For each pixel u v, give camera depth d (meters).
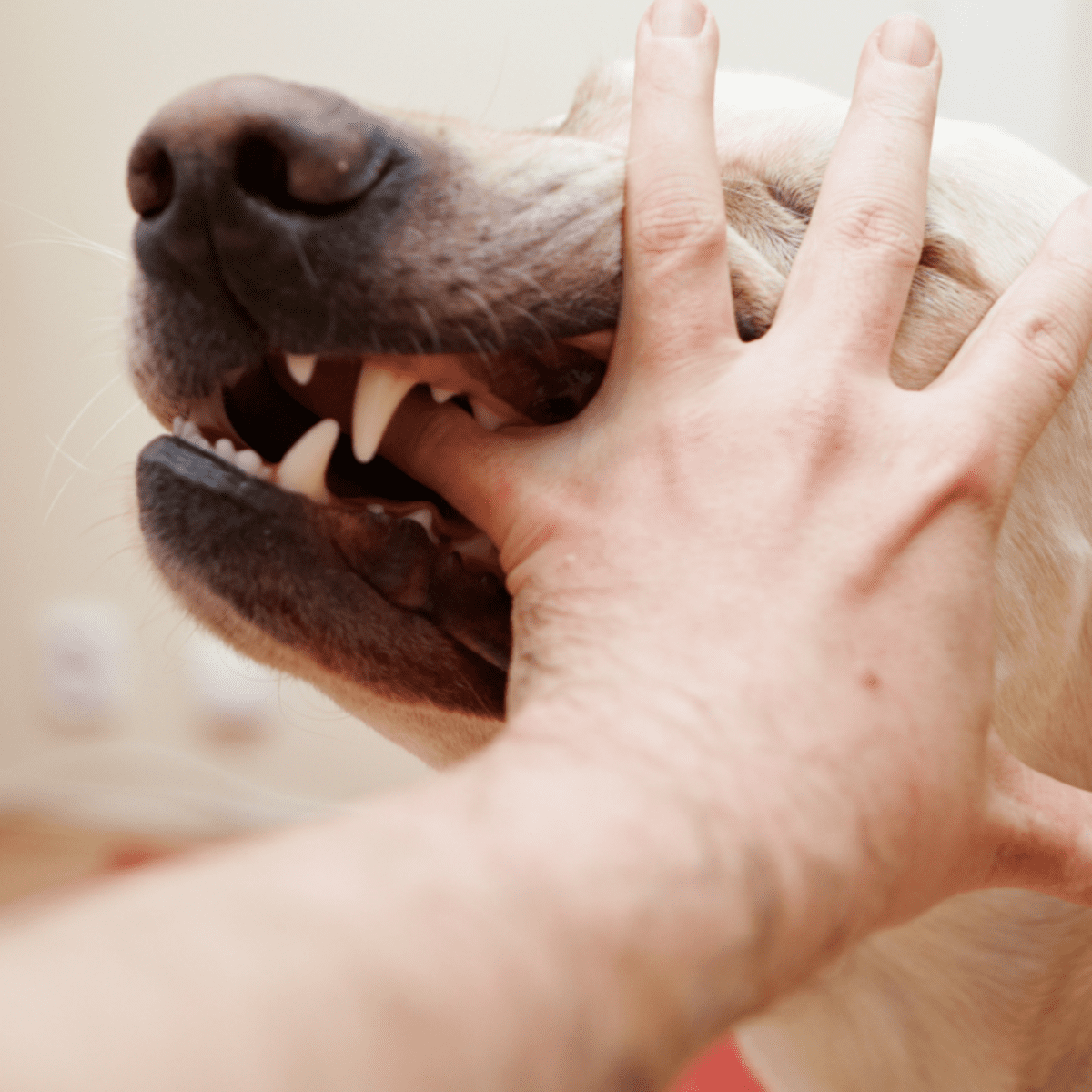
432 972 0.39
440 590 0.87
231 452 0.87
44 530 3.21
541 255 0.82
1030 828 0.71
